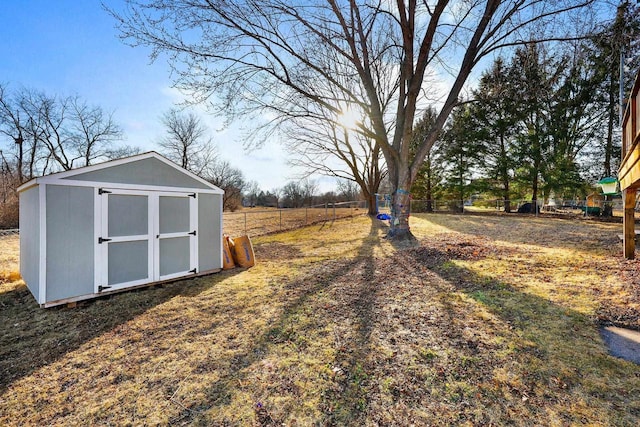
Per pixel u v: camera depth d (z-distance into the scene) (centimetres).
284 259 711
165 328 341
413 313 350
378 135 845
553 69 1233
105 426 192
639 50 695
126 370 256
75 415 203
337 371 243
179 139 2716
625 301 335
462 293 404
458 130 1775
